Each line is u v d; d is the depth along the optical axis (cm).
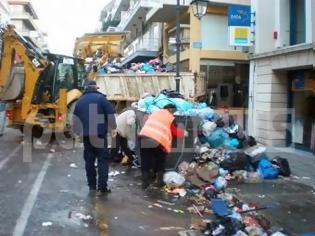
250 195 844
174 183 878
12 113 1574
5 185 909
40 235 615
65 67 1599
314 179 999
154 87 2131
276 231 631
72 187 901
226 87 2291
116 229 647
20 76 1520
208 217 707
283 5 1497
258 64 1609
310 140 1383
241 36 1633
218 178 898
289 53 1411
